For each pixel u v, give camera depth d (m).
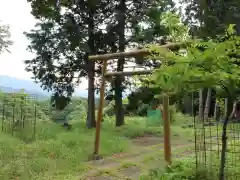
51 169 5.30
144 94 10.38
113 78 11.04
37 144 6.94
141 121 13.73
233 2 10.12
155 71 2.11
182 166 3.88
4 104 8.93
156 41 9.98
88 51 10.43
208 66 1.92
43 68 10.88
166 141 4.86
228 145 4.15
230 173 3.41
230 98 2.24
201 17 10.27
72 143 7.25
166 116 4.95
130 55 6.05
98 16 11.40
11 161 5.48
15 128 8.36
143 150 7.39
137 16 10.76
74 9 11.08
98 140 6.76
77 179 4.84
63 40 10.17
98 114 6.96
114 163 5.99
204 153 3.97
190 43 2.12
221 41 2.02
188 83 2.02
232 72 1.93
